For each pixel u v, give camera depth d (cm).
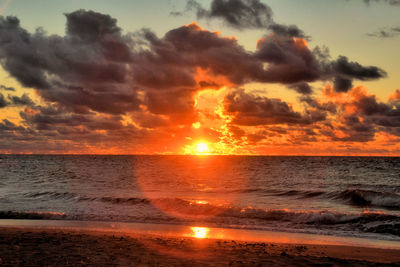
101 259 837
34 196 2788
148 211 2097
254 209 2017
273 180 4825
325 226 1659
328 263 861
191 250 1017
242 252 1000
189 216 1923
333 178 5303
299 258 917
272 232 1525
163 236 1362
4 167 8569
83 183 4281
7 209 2172
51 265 751
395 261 934
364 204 2566
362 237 1426
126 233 1430
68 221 1761
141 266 774
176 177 5331
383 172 6694
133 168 8181
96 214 1986
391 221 1678
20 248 955
